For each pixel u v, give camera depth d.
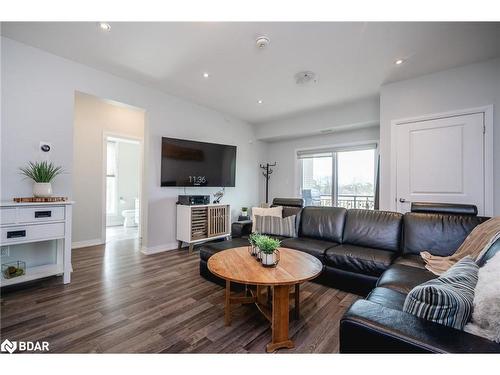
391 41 2.32
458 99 2.83
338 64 2.79
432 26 2.09
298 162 5.45
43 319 1.81
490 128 2.65
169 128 3.83
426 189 3.03
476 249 1.75
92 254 3.57
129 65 2.87
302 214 3.32
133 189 6.99
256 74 3.07
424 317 0.90
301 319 1.87
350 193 4.72
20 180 2.46
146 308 2.00
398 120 3.21
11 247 2.49
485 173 2.67
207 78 3.21
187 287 2.43
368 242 2.65
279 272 1.68
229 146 4.65
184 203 3.87
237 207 5.16
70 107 2.78
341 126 4.30
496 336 0.78
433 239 2.29
